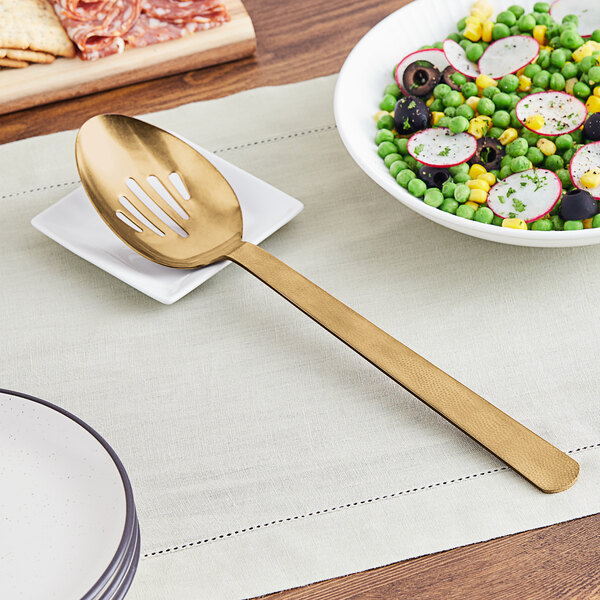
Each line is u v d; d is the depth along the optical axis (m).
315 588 0.64
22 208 1.00
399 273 0.89
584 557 0.64
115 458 0.61
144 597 0.64
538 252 0.89
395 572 0.65
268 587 0.64
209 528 0.68
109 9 1.24
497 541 0.66
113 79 1.24
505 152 0.95
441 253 0.90
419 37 1.08
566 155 0.92
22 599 0.56
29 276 0.91
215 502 0.70
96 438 0.63
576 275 0.86
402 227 0.94
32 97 1.21
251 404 0.77
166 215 0.91
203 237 0.88
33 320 0.87
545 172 0.89
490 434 0.69
